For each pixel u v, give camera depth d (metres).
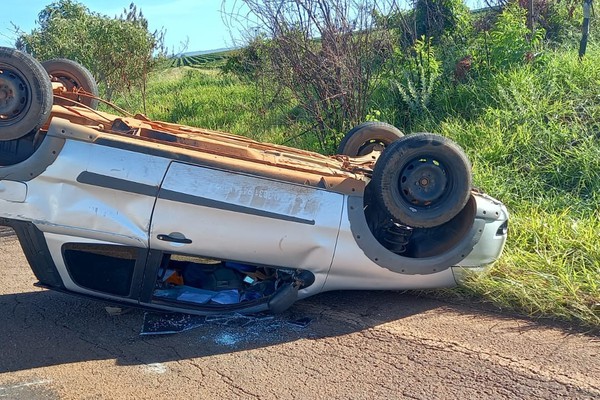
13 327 4.68
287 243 4.55
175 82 18.77
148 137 4.88
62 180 4.32
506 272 5.31
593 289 4.86
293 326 4.67
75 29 14.54
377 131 6.57
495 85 9.40
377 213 4.93
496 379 3.82
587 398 3.58
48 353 4.25
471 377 3.86
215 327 4.64
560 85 9.09
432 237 5.07
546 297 4.84
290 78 9.71
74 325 4.72
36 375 3.95
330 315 4.88
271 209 4.49
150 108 14.59
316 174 4.70
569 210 6.66
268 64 10.09
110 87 14.88
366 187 4.82
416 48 10.17
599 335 4.43
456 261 4.90
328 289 4.87
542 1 11.69
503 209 5.09
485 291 5.02
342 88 9.38
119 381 3.87
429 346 4.30
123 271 4.59
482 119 8.86
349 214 4.61
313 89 9.67
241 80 15.46
